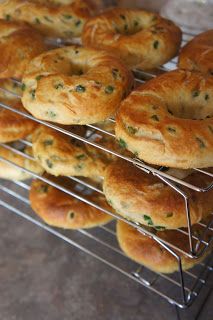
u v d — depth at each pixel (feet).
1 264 1.89
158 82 1.43
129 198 1.44
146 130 1.30
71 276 1.84
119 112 1.38
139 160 1.39
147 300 1.75
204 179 1.51
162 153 1.28
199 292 1.70
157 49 1.71
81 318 1.71
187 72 1.48
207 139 1.29
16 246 1.95
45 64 1.54
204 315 1.70
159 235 1.63
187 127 1.29
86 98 1.41
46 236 1.98
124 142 1.34
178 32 1.83
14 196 2.14
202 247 1.59
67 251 1.93
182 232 1.57
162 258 1.61
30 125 1.77
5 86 1.84
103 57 1.55
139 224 1.59
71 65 1.60
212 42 1.70
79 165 1.63
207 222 1.63
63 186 1.82
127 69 1.55
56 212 1.76
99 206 1.64
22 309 1.74
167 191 1.44
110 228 2.01
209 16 2.19
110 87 1.45
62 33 1.93
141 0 2.37
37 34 1.80
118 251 1.87
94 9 2.05
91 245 1.95
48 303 1.76
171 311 1.71
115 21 1.80
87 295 1.78
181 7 2.26
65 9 1.90
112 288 1.79
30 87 1.50
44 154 1.64
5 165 1.89
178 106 1.43
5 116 1.76
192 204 1.44
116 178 1.49
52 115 1.42
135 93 1.40
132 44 1.68
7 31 1.78
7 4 1.93
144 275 1.83
